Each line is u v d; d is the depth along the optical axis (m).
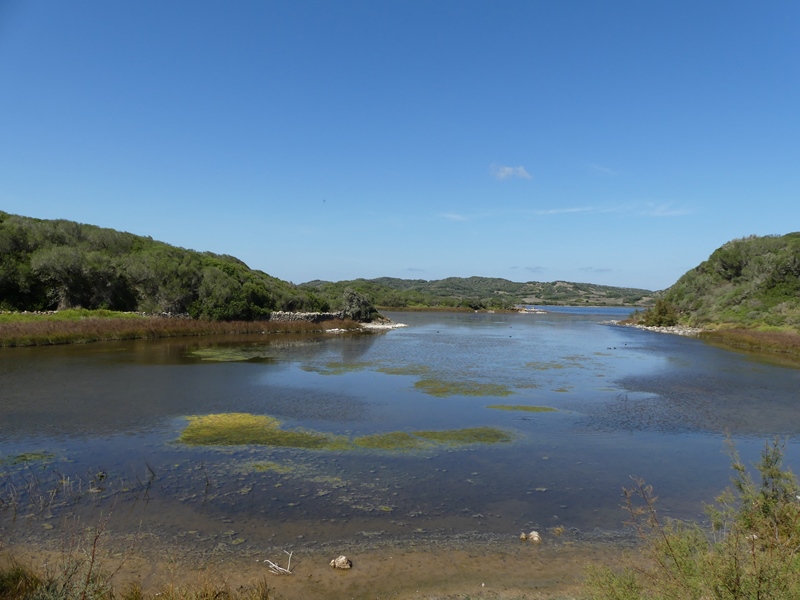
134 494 12.17
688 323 85.56
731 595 5.66
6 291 49.44
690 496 13.11
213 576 8.66
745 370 36.44
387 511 11.73
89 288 55.16
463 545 10.23
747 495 9.24
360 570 9.12
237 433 17.66
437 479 13.88
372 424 19.50
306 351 43.16
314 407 22.03
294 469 14.25
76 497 11.90
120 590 8.00
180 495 12.20
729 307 81.25
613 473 14.74
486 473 14.46
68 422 18.45
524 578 9.05
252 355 39.06
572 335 70.25
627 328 89.81
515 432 18.86
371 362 37.31
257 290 70.00
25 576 7.62
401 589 8.58
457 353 44.59
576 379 31.53
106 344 42.25
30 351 36.09
